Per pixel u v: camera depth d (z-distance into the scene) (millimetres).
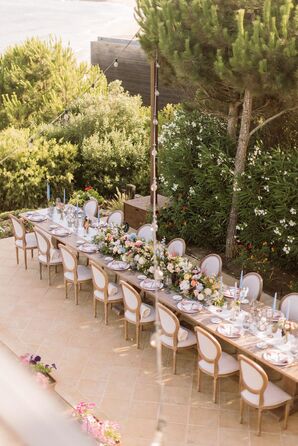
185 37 8469
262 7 8039
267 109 9664
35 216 10484
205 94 9805
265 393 6066
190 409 6547
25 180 13773
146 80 19516
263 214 9484
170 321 6961
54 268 10195
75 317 8547
